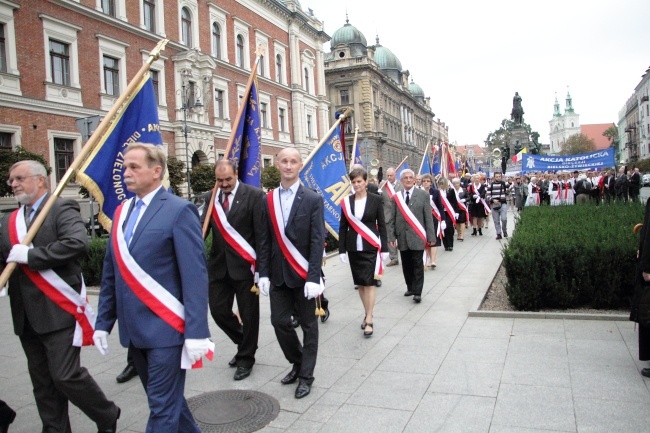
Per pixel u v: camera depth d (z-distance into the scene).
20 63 21.52
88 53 24.70
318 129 47.59
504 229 15.16
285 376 4.91
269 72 39.81
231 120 34.97
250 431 3.85
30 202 3.73
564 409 3.95
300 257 4.57
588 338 5.59
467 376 4.69
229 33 35.19
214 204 5.14
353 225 6.23
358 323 6.71
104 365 5.48
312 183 8.12
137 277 3.06
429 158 18.17
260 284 4.67
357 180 6.32
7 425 3.95
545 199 25.62
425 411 4.04
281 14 41.47
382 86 69.69
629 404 3.99
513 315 6.56
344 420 3.96
